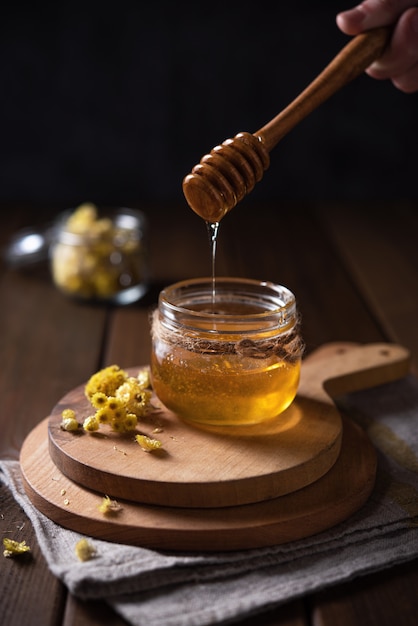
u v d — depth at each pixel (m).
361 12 0.58
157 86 1.29
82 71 1.28
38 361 0.72
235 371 0.51
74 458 0.50
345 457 0.54
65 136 1.31
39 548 0.48
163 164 1.33
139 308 0.85
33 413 0.63
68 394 0.58
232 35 1.27
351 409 0.62
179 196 1.35
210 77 1.29
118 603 0.43
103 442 0.52
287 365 0.52
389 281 0.92
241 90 1.30
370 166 1.34
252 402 0.52
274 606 0.44
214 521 0.47
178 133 1.32
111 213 0.94
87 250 0.84
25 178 1.33
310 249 1.03
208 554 0.47
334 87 0.56
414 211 1.24
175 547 0.47
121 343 0.76
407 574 0.47
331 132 1.33
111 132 1.31
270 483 0.49
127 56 1.27
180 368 0.52
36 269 0.96
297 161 1.34
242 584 0.45
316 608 0.44
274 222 1.17
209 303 0.57
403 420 0.60
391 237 1.09
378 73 0.63
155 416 0.55
